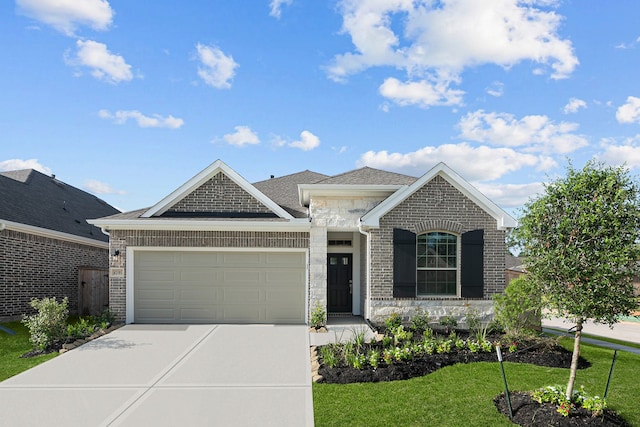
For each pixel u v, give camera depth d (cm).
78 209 2239
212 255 1453
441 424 681
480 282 1401
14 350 1166
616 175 691
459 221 1420
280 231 1456
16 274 1531
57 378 917
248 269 1458
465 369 965
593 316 696
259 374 941
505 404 753
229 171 1515
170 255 1445
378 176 1595
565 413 684
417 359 1008
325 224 1460
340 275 1647
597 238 681
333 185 1438
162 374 941
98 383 888
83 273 1752
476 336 1198
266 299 1455
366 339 1205
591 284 668
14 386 872
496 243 1425
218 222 1410
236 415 730
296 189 1933
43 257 1680
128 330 1336
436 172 1407
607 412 715
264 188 2105
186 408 760
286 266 1466
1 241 1464
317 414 721
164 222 1403
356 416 711
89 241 1958
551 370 975
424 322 1333
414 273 1395
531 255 753
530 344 1153
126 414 734
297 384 880
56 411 747
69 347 1132
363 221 1377
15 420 711
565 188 707
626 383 902
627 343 1452
